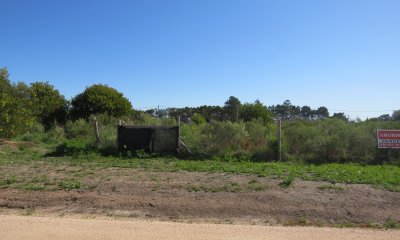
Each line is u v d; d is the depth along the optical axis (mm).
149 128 19328
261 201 10641
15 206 10383
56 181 12758
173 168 15469
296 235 7871
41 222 8547
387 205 10461
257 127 20578
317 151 18141
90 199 10750
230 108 43875
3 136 20344
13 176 13547
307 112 52406
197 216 9734
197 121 32312
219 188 11891
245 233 7945
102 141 20484
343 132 18469
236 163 16969
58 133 26969
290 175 13773
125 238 7312
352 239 7656
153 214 9844
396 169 15453
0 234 7453
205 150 19031
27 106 23188
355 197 11039
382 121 22391
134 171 14758
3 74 25906
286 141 18797
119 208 10219
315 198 10891
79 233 7605
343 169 15172
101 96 36125
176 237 7469
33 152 20219
